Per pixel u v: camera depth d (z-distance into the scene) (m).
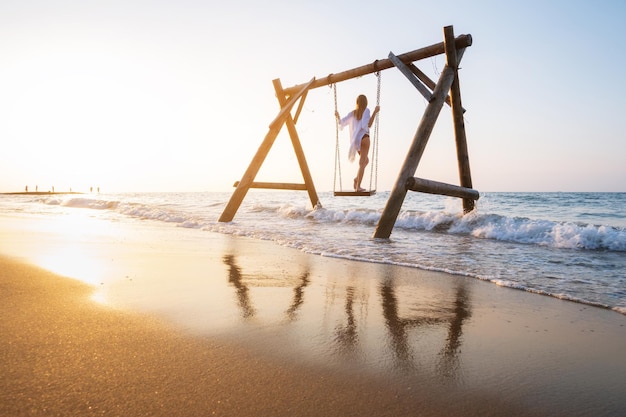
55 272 3.33
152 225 8.51
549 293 3.23
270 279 3.43
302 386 1.51
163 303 2.54
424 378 1.64
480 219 8.08
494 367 1.78
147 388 1.44
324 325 2.25
